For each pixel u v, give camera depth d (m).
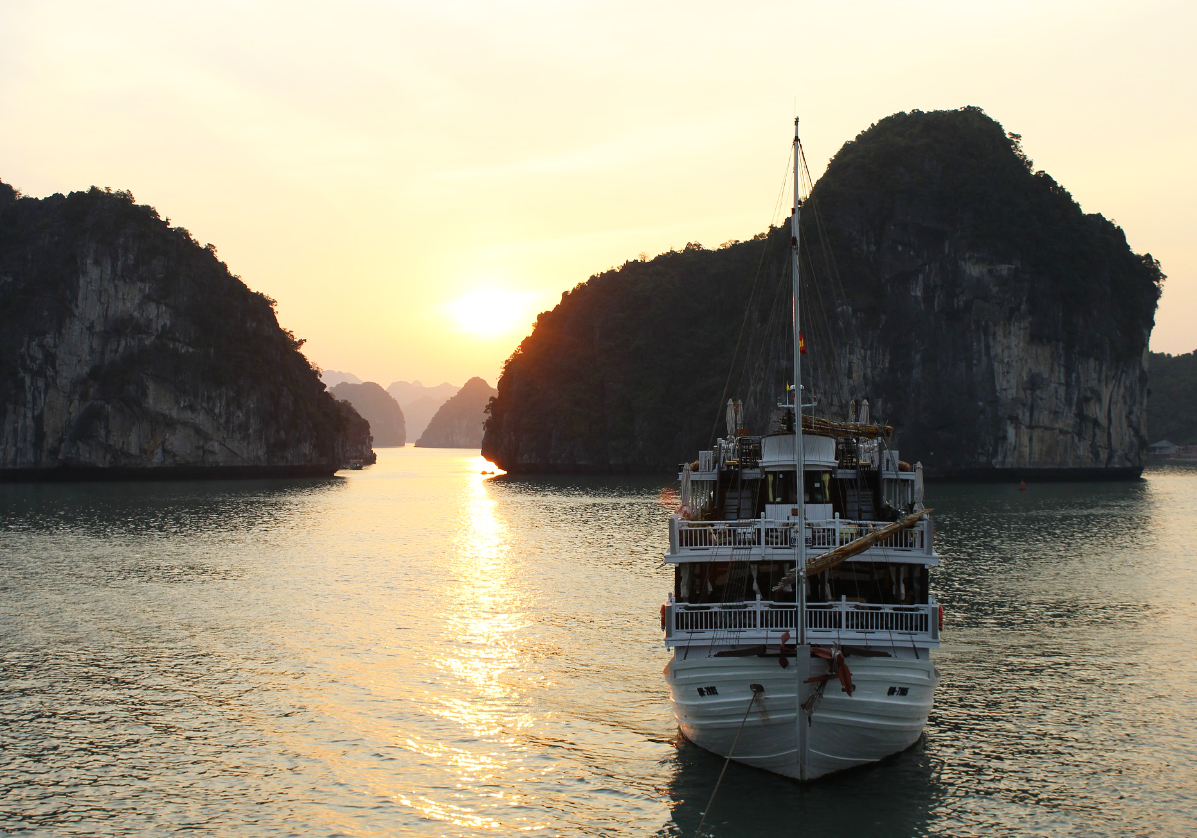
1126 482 195.25
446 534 91.56
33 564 67.81
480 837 23.27
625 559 71.50
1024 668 37.81
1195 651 40.50
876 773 26.53
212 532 92.31
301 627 46.00
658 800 25.08
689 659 26.03
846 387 195.25
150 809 24.98
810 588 27.69
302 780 26.80
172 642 42.91
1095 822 23.84
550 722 31.41
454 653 40.72
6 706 33.44
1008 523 95.81
